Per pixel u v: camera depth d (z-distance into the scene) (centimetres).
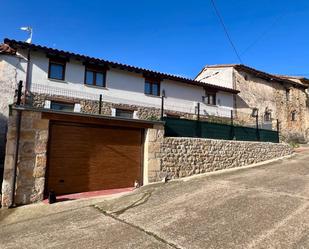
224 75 2095
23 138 687
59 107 1238
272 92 2327
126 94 1439
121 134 879
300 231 443
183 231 469
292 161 1288
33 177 691
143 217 555
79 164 788
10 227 531
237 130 1280
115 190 825
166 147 944
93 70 1362
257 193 693
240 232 451
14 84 1138
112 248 414
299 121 2531
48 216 589
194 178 941
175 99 1634
